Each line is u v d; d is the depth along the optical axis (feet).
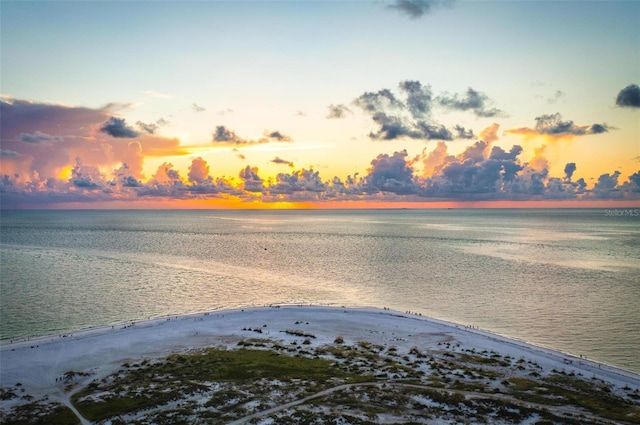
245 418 187.62
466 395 209.15
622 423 180.96
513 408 194.39
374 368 247.29
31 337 300.20
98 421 185.16
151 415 190.29
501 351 271.69
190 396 209.77
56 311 364.58
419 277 511.81
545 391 214.69
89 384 224.94
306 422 182.60
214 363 254.68
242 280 502.38
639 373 240.73
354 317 347.77
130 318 349.61
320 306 379.96
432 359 260.42
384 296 422.41
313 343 290.35
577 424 179.52
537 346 282.36
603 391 214.48
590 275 509.35
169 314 362.74
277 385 223.10
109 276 517.55
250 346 284.20
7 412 193.36
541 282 472.44
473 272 538.06
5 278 501.15
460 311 364.79
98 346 282.36
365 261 638.53
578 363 251.39
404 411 194.18
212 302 403.75
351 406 198.90
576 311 357.20
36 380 230.27
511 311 361.10
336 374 239.09
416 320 338.54
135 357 265.13
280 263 622.95
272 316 350.84
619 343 285.23
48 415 190.80
